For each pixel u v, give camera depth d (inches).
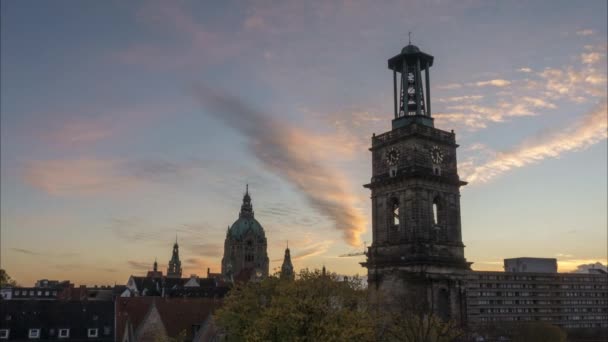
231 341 2785.4
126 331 4402.1
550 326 5516.7
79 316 4783.5
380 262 3801.7
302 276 2834.6
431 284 3540.8
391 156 3917.3
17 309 4675.2
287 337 2176.4
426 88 4072.3
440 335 3134.8
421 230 3614.7
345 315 2234.3
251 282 3193.9
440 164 3875.5
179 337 3489.2
